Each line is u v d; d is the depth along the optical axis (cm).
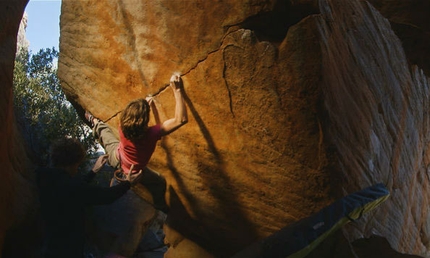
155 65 412
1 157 478
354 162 401
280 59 341
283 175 389
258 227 434
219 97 384
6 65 464
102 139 471
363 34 434
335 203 372
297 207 399
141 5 406
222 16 359
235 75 366
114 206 732
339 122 367
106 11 438
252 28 356
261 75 354
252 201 422
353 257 381
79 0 459
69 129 713
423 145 656
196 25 374
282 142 372
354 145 399
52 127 698
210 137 409
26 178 611
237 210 438
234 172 415
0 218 476
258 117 372
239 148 398
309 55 331
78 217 355
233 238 461
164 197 485
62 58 498
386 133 493
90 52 464
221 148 408
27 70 769
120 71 443
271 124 369
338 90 364
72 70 489
